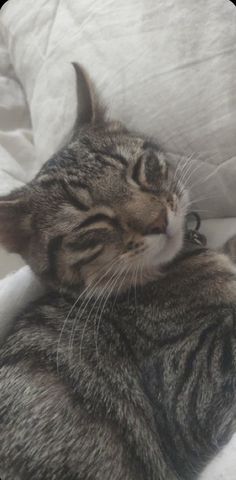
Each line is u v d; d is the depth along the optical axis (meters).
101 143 0.22
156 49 0.24
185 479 0.20
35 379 0.20
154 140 0.24
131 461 0.19
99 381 0.20
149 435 0.20
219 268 0.22
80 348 0.21
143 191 0.21
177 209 0.22
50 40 0.29
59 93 0.28
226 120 0.23
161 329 0.21
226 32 0.23
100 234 0.21
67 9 0.29
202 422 0.20
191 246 0.24
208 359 0.20
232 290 0.22
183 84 0.23
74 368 0.20
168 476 0.20
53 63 0.29
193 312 0.21
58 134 0.28
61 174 0.22
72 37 0.28
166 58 0.24
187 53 0.24
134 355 0.21
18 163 0.30
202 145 0.23
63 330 0.21
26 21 0.31
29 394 0.19
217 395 0.20
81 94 0.24
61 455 0.19
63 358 0.20
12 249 0.22
